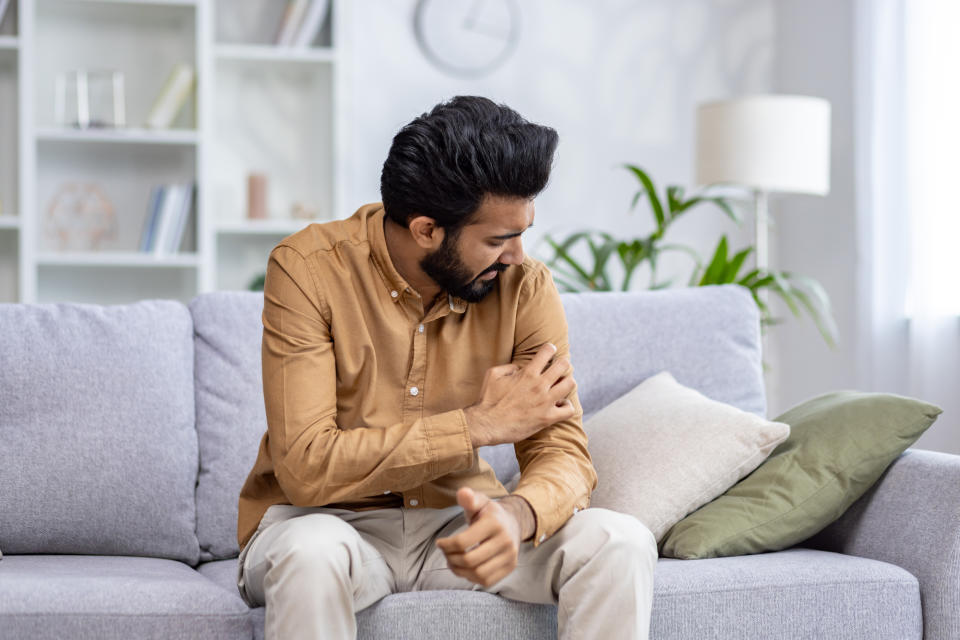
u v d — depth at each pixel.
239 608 1.33
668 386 1.83
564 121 3.76
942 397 2.75
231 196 3.56
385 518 1.44
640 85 3.80
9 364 1.67
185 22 3.46
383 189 1.36
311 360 1.35
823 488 1.58
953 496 1.47
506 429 1.31
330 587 1.21
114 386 1.71
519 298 1.46
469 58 3.68
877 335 3.03
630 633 1.24
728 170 2.82
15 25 3.26
